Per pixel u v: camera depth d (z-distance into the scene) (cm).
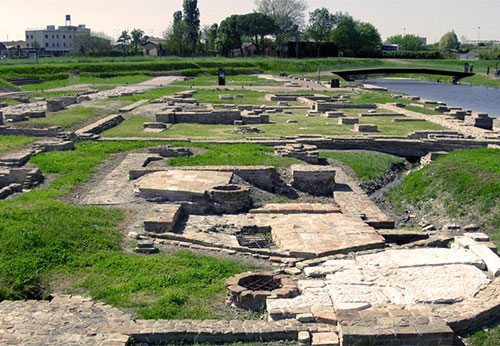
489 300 1081
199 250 1498
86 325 984
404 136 3275
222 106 4728
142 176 2162
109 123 3631
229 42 13138
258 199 2066
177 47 12988
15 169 2233
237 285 1127
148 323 996
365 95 6141
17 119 3572
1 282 1187
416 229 1953
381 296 1102
